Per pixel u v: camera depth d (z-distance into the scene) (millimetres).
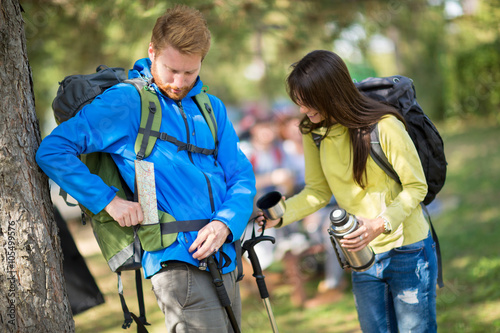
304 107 2236
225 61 6062
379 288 2342
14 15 1961
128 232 1952
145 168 1887
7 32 1924
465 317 3742
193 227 1953
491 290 4102
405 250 2254
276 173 5047
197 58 1897
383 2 4988
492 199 7016
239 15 4555
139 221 1879
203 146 2035
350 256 2168
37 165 1975
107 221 1948
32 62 5039
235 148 2186
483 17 5223
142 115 1931
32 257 1933
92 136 1878
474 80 14219
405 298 2277
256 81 6375
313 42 5215
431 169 2324
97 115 1879
